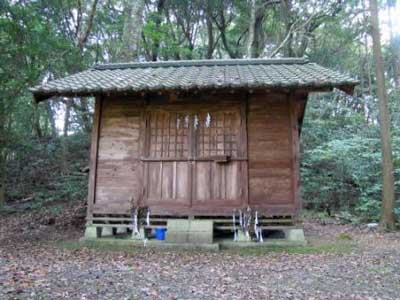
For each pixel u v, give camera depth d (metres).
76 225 9.55
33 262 5.48
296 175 7.11
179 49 17.38
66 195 12.51
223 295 3.96
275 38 19.56
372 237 8.38
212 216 7.27
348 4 16.03
